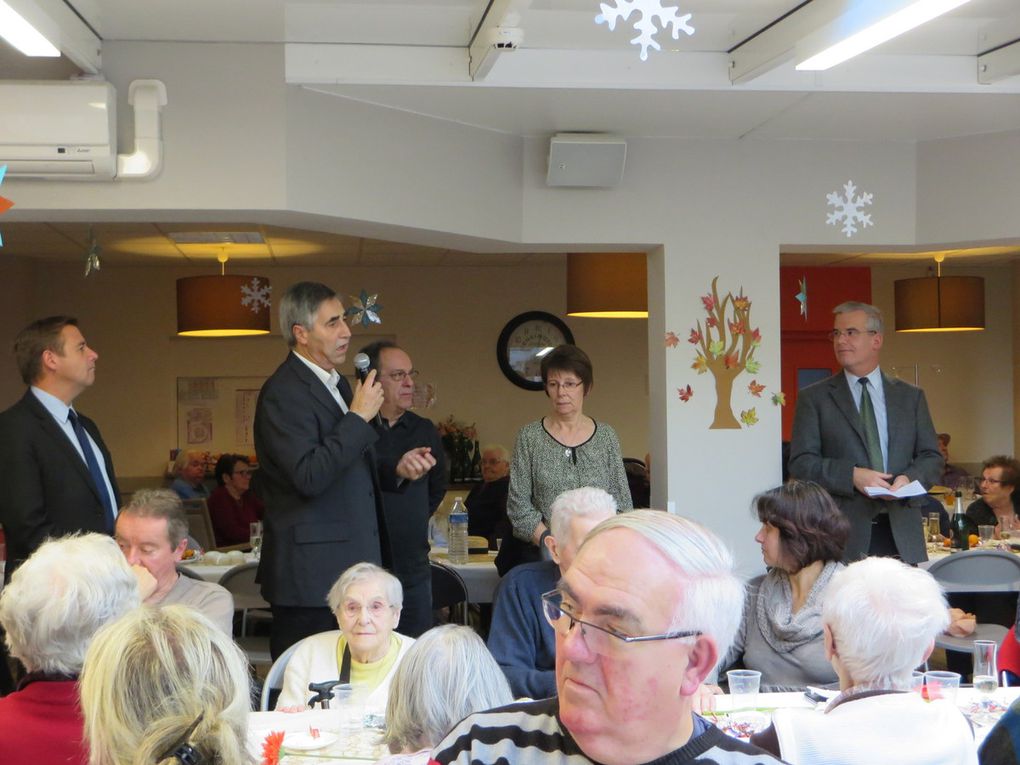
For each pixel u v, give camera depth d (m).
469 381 10.46
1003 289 10.70
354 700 2.81
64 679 1.89
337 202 4.43
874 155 5.32
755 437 5.24
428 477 4.59
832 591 2.15
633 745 1.26
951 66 4.50
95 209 4.23
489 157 4.96
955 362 10.73
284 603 3.65
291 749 2.59
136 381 10.15
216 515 7.95
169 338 10.20
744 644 3.37
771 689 3.24
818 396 4.72
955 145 5.26
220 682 1.47
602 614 1.24
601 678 1.25
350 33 4.23
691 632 1.24
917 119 4.97
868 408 4.66
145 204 4.24
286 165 4.29
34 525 3.74
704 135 5.18
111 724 1.42
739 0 3.93
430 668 2.39
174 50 4.27
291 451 3.59
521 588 3.41
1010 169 5.16
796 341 9.89
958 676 2.85
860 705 1.90
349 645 3.23
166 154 4.27
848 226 5.29
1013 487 6.72
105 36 4.21
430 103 4.58
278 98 4.29
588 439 4.50
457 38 4.27
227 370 10.24
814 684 3.22
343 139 4.46
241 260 9.79
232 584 5.23
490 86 4.33
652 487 5.44
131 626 1.49
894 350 10.70
